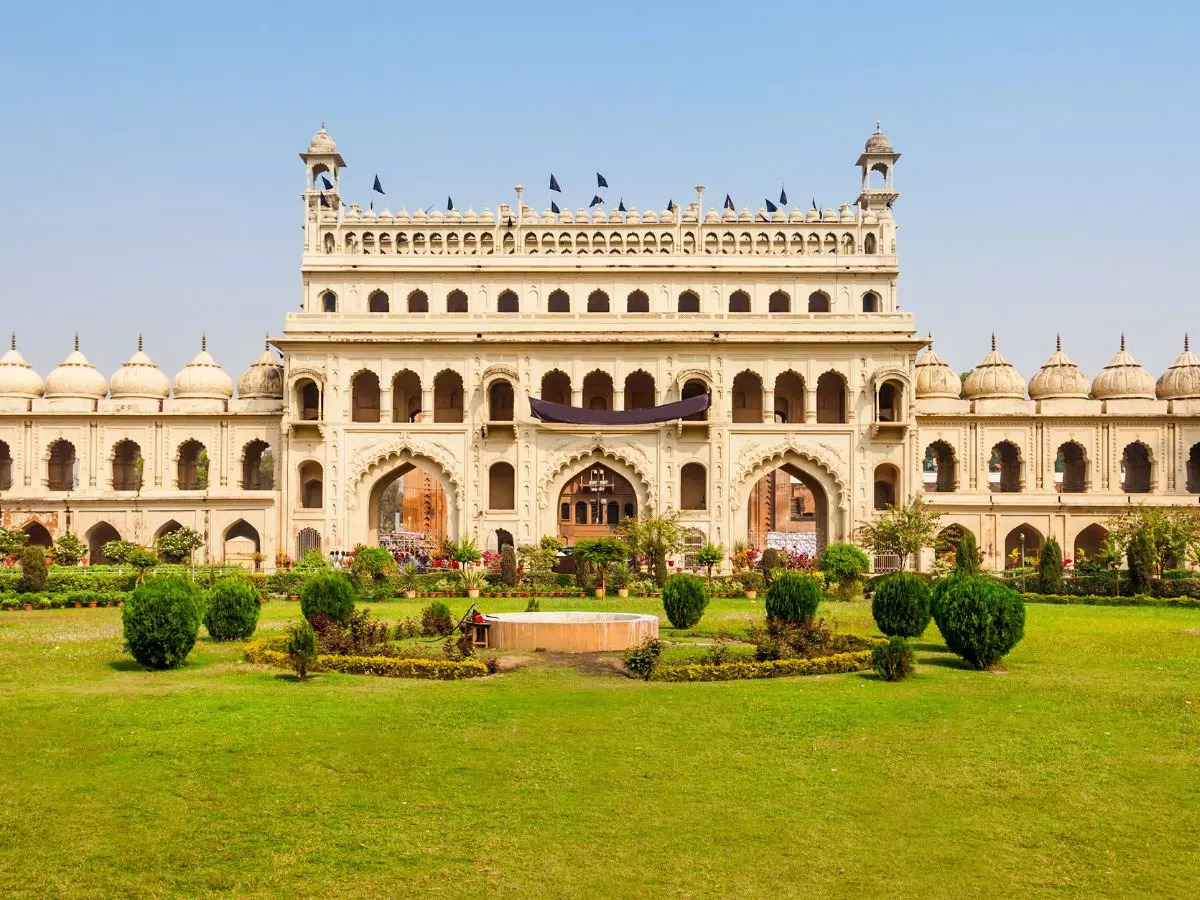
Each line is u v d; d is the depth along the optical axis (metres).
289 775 16.81
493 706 21.83
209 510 66.88
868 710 21.62
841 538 65.50
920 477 66.00
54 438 69.81
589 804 15.52
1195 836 14.43
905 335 66.38
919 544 56.75
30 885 12.67
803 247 69.06
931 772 17.17
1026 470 70.25
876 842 14.15
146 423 69.81
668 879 12.94
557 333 66.69
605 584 50.94
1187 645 31.84
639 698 22.88
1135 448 74.31
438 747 18.47
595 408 69.81
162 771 16.95
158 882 12.80
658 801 15.68
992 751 18.45
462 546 57.03
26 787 16.12
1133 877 13.08
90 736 18.98
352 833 14.35
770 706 21.94
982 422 70.31
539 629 31.19
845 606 45.38
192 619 26.77
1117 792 16.23
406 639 32.41
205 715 20.64
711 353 66.19
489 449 65.94
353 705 21.78
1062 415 70.00
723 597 51.75
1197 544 56.19
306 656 25.09
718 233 68.94
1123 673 26.52
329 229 69.31
